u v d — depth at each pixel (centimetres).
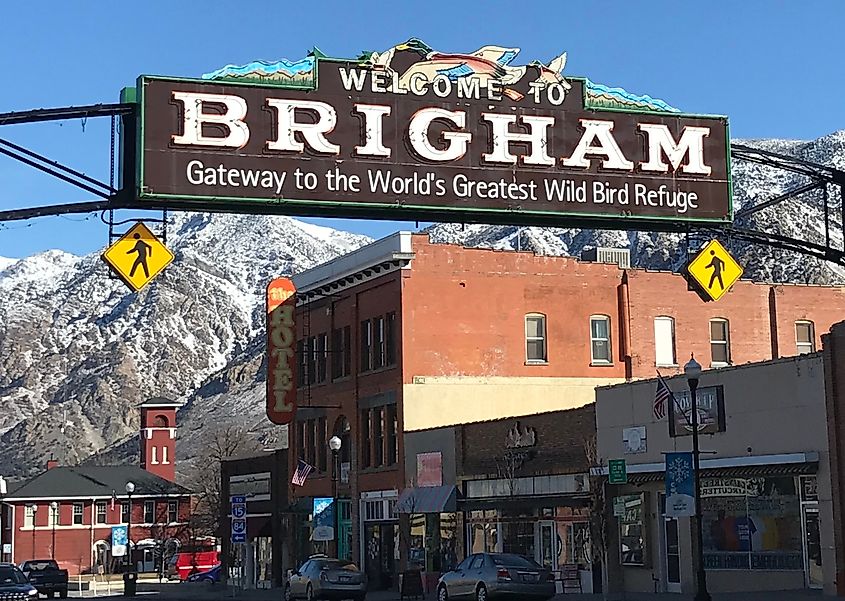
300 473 5281
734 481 3328
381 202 2112
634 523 3691
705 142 2300
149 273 2030
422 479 4734
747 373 3272
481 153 2169
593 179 2223
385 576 5012
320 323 5672
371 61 2130
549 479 4031
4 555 9806
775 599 2905
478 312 5031
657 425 3547
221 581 6731
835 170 2439
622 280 5275
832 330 3011
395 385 4953
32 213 1964
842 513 2959
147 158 1998
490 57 2192
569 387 5097
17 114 1923
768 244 2411
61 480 10188
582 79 2238
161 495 10281
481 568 3359
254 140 2059
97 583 7969
